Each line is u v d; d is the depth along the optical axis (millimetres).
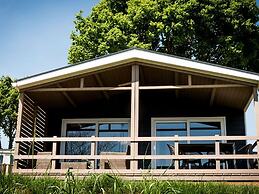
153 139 9398
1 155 15602
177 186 6016
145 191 5602
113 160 9891
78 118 12523
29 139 9828
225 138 9305
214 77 9906
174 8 17438
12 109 25609
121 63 10164
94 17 19203
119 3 19484
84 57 18156
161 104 12258
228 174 9039
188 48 18625
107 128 12352
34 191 5715
